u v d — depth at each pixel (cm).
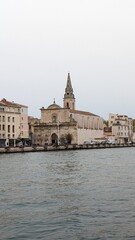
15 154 10669
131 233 2186
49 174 5106
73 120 17700
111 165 6688
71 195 3300
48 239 2116
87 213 2628
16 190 3612
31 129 18538
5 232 2242
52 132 17962
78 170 5706
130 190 3528
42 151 12888
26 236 2169
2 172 5406
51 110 18188
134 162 7462
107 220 2447
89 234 2181
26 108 15875
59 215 2589
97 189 3619
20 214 2627
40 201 3044
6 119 14562
